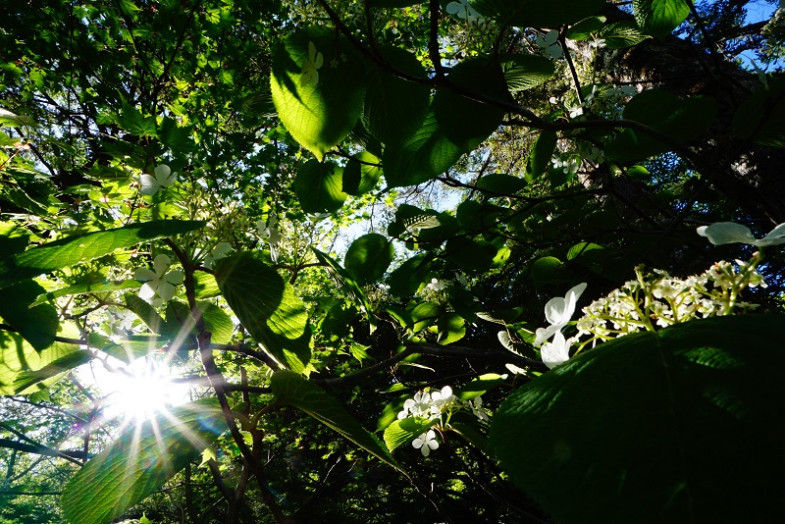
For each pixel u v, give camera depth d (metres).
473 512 2.83
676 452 0.09
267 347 0.38
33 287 0.36
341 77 0.33
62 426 2.37
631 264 0.69
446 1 0.37
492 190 0.65
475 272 0.68
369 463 3.24
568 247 0.82
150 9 1.62
